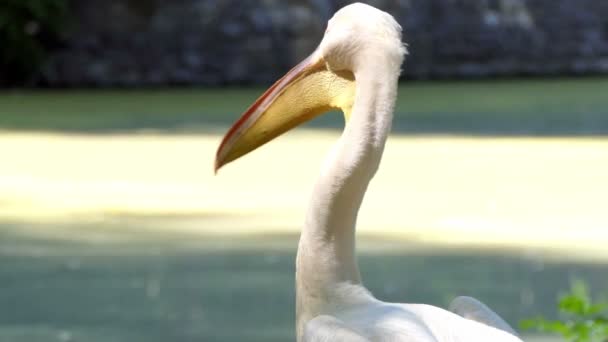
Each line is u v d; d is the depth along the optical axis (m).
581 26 34.66
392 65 4.49
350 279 4.48
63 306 9.73
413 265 11.24
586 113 25.89
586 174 17.42
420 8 33.66
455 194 15.69
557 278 10.59
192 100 28.31
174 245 12.30
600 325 6.21
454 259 11.52
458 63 33.94
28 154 19.50
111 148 20.25
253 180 16.97
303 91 4.75
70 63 31.52
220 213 14.26
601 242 12.40
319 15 32.12
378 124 4.46
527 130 23.08
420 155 19.69
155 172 17.64
